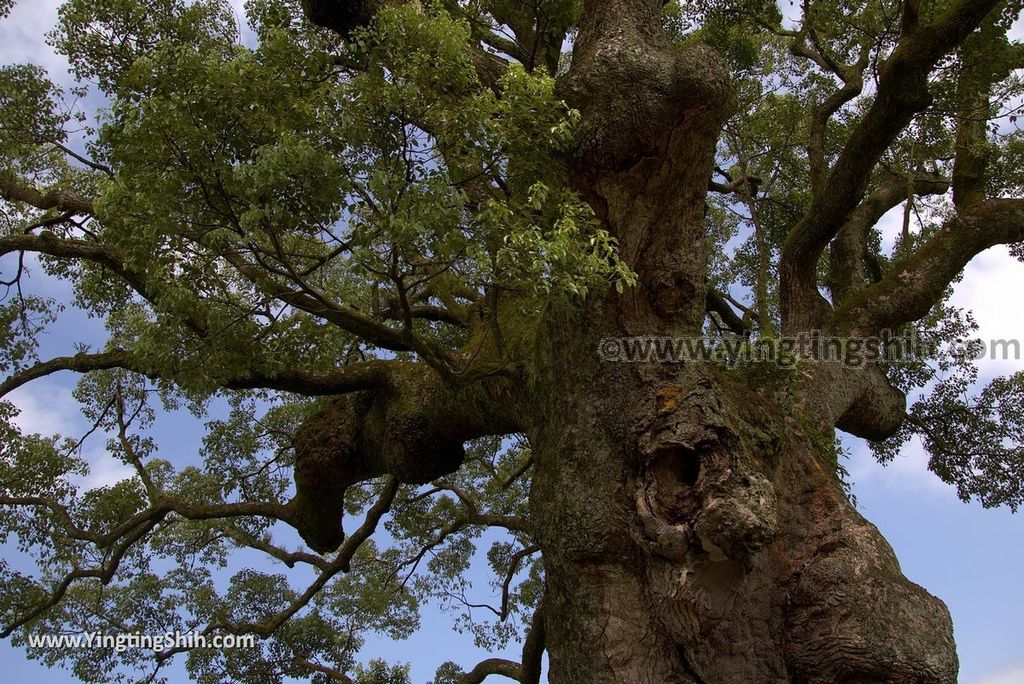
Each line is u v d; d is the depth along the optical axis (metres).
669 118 7.90
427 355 8.37
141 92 6.96
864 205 12.75
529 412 8.95
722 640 7.46
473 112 7.18
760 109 14.30
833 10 11.40
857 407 10.39
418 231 6.63
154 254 7.15
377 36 7.38
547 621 8.11
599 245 7.89
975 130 11.81
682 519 7.18
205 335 8.23
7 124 11.10
